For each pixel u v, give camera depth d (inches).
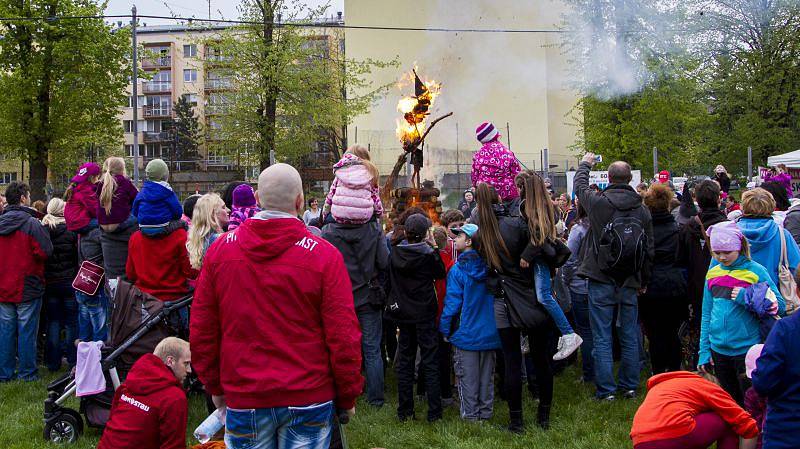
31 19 869.8
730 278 176.1
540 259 194.2
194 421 219.5
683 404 135.5
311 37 874.8
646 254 215.6
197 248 203.6
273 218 117.6
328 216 231.3
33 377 273.0
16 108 896.3
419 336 214.7
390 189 444.8
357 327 119.3
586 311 251.0
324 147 1168.8
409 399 216.2
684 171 1036.5
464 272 211.6
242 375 113.7
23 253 265.0
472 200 395.9
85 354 198.8
